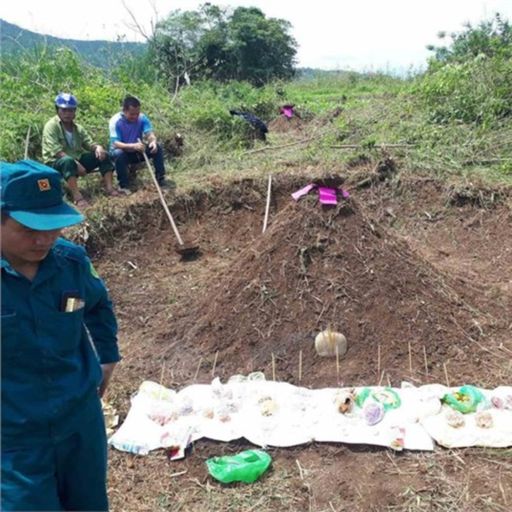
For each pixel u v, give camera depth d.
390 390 3.38
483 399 3.33
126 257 6.02
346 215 4.18
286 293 3.98
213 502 2.87
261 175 7.02
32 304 1.81
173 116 9.56
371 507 2.79
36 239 1.77
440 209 6.72
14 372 1.82
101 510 2.09
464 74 9.18
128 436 3.27
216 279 4.63
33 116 7.87
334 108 11.94
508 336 4.02
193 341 4.07
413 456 3.08
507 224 6.36
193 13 25.38
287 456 3.12
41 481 1.86
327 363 3.70
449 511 2.74
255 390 3.46
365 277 3.98
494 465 3.01
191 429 3.26
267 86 19.22
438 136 8.23
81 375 1.96
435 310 3.96
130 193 7.07
